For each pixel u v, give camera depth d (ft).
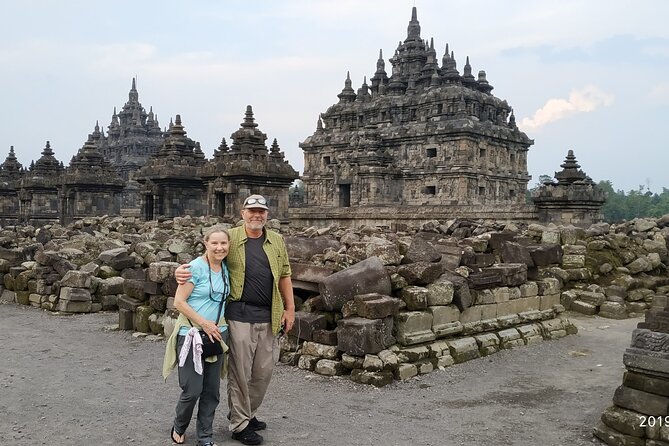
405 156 213.46
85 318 50.14
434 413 27.20
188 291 21.71
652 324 23.61
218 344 21.80
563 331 45.14
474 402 28.96
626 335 45.78
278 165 115.65
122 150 320.70
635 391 23.22
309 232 80.28
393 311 33.01
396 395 29.63
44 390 29.68
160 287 43.39
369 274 34.19
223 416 26.00
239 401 22.91
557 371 34.96
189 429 24.29
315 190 243.40
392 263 36.76
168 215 137.18
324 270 35.81
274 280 23.31
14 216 212.84
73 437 23.38
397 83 232.53
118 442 22.89
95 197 158.71
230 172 112.16
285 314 24.47
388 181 210.38
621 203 409.28
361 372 31.40
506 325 41.29
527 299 44.21
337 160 230.27
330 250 39.55
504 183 217.56
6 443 22.70
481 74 231.50
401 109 222.48
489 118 217.15
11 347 39.32
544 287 46.11
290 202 287.89
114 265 56.49
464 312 38.40
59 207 163.94
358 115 239.71
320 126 253.03
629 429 22.98
